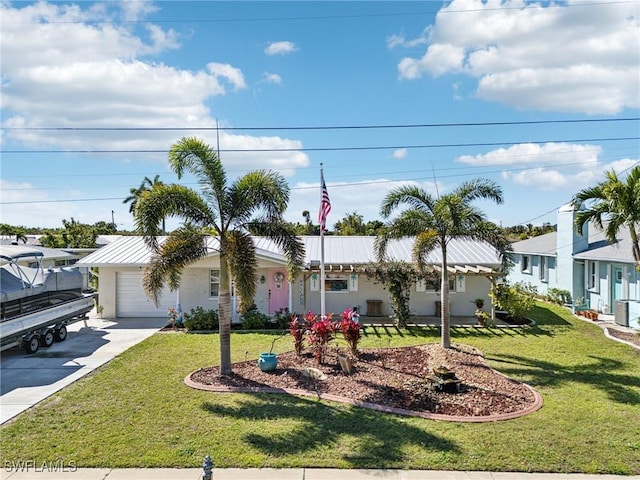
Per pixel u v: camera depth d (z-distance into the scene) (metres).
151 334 17.19
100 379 11.30
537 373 11.71
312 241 24.12
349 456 7.07
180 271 11.51
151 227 10.79
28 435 7.98
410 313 19.47
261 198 11.38
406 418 8.59
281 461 6.92
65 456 7.16
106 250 21.86
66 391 10.41
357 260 20.75
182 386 10.62
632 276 19.28
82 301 17.59
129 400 9.72
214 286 20.55
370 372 11.59
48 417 8.81
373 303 20.52
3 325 12.91
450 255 21.12
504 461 6.92
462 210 13.94
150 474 6.62
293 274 12.30
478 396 9.79
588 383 10.86
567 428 8.16
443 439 7.66
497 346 14.86
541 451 7.25
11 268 15.27
